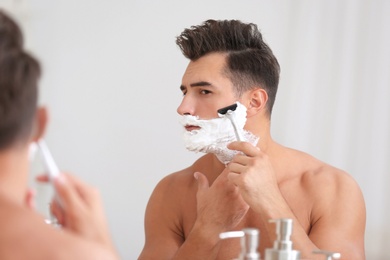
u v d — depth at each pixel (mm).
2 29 628
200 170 1559
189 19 2283
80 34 2242
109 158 2268
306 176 1496
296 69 2270
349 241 1410
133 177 2275
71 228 660
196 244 1355
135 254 2275
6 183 628
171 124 2281
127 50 2268
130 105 2271
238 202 1353
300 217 1453
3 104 610
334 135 2254
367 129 2246
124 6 2266
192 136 1396
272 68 1484
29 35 2162
